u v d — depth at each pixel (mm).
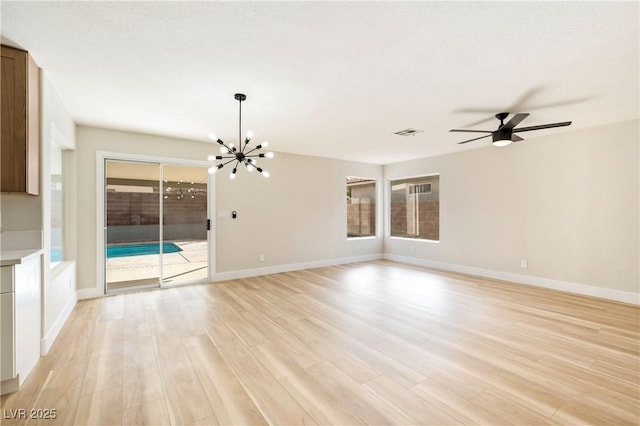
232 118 3941
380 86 2961
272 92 3104
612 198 4156
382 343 2830
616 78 2777
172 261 6539
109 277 5328
